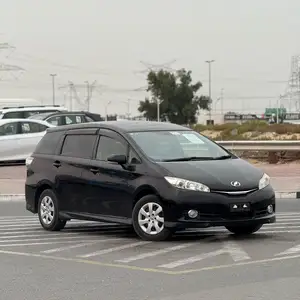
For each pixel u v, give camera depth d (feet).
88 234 41.60
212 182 36.09
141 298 24.95
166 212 36.24
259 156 96.12
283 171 80.12
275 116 366.22
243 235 39.58
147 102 346.54
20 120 95.04
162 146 39.45
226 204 35.78
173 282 27.37
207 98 347.77
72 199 42.11
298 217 48.24
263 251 33.88
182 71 344.49
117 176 39.14
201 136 41.91
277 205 56.95
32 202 45.50
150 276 28.60
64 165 42.96
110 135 41.04
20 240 39.50
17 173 84.48
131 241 37.99
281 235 39.42
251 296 24.90
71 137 43.70
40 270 30.53
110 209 39.63
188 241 37.42
